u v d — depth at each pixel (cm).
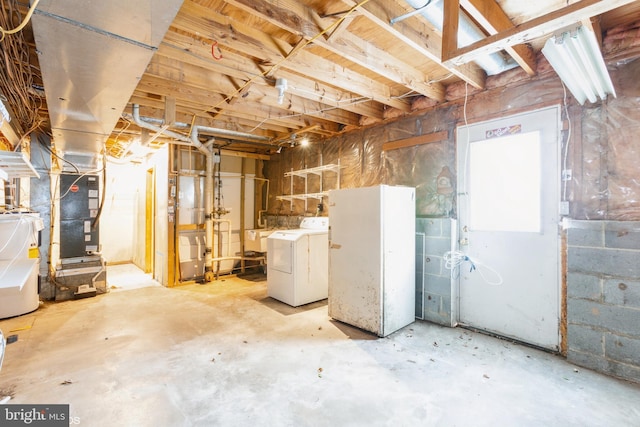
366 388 202
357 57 228
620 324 213
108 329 302
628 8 195
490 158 288
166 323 318
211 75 278
